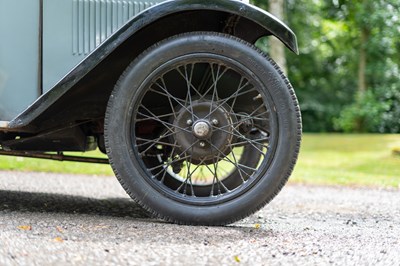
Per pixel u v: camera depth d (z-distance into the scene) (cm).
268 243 333
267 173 368
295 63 2469
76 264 271
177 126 371
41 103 360
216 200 369
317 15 2248
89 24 388
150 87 372
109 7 389
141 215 429
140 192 369
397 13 1911
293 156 367
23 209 424
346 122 2170
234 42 367
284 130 366
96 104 396
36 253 285
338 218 459
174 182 442
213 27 396
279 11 1163
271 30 362
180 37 368
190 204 369
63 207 450
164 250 302
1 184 592
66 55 386
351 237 367
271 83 366
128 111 368
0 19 383
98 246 303
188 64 381
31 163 793
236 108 400
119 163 368
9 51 383
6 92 384
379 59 2194
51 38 385
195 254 297
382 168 949
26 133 413
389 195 641
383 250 329
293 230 385
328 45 2439
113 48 356
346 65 2495
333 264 293
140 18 355
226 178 443
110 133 368
